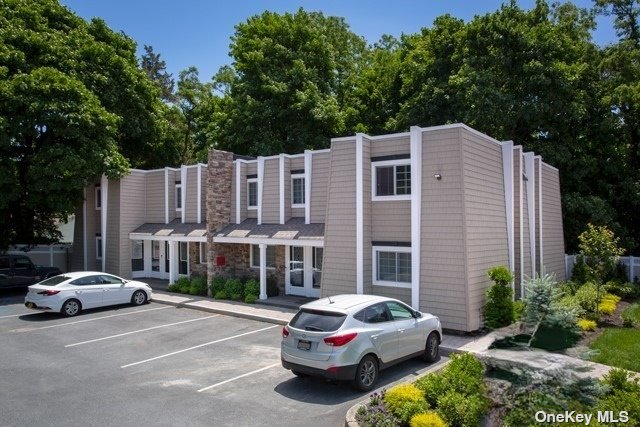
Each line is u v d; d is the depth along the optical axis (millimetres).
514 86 24562
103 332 14156
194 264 23656
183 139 40469
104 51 24734
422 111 26406
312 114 28453
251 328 14625
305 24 31703
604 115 25969
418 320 10562
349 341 8727
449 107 26062
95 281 17516
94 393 9062
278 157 19750
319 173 18375
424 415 6910
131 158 30312
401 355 9930
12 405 8484
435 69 27094
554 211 22719
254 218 21016
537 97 24250
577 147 26000
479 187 14500
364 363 9016
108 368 10656
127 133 27391
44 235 28031
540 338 10375
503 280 13734
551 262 21641
